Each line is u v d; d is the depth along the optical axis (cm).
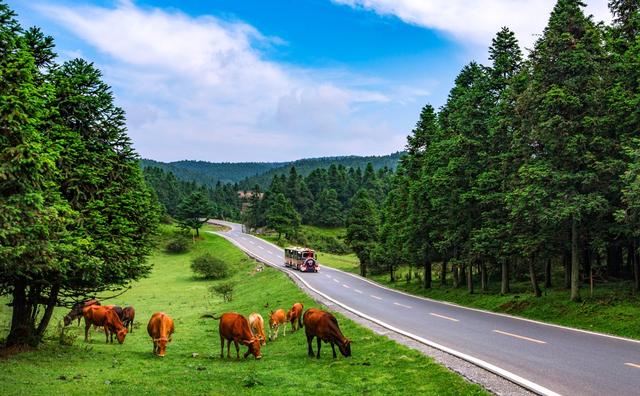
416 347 1644
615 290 2631
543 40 2655
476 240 3278
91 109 1944
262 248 9912
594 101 2462
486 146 3456
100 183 1978
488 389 1135
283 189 15350
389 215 5903
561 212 2364
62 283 1911
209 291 5350
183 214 11088
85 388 1286
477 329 2092
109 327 2194
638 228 2331
